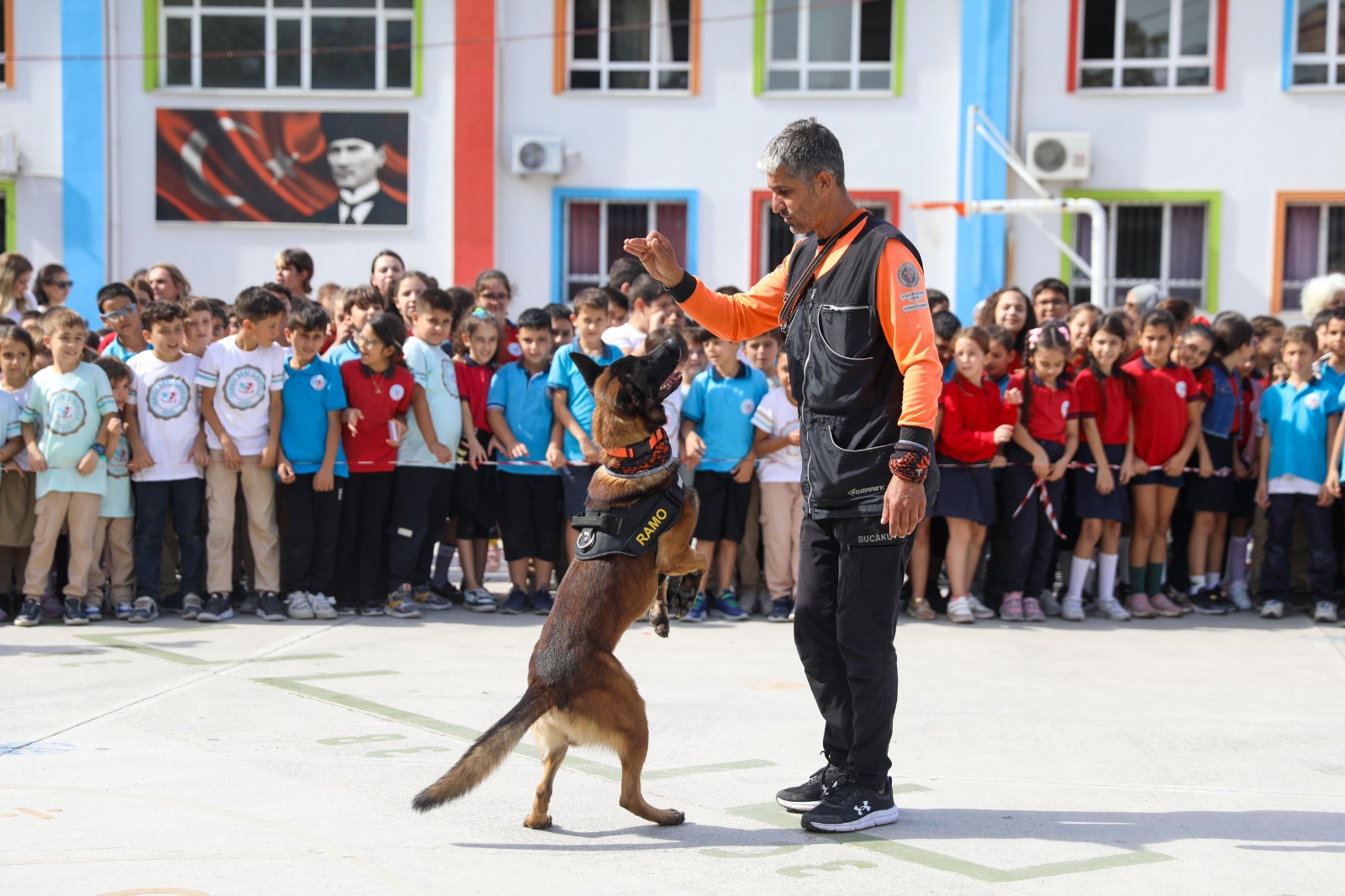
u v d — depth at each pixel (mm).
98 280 14703
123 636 6730
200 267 14805
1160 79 14414
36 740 4625
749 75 14594
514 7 14609
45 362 7348
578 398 7609
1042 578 8008
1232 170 14273
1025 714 5395
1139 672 6336
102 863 3355
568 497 7723
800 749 4750
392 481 7645
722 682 5918
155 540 7309
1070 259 14523
